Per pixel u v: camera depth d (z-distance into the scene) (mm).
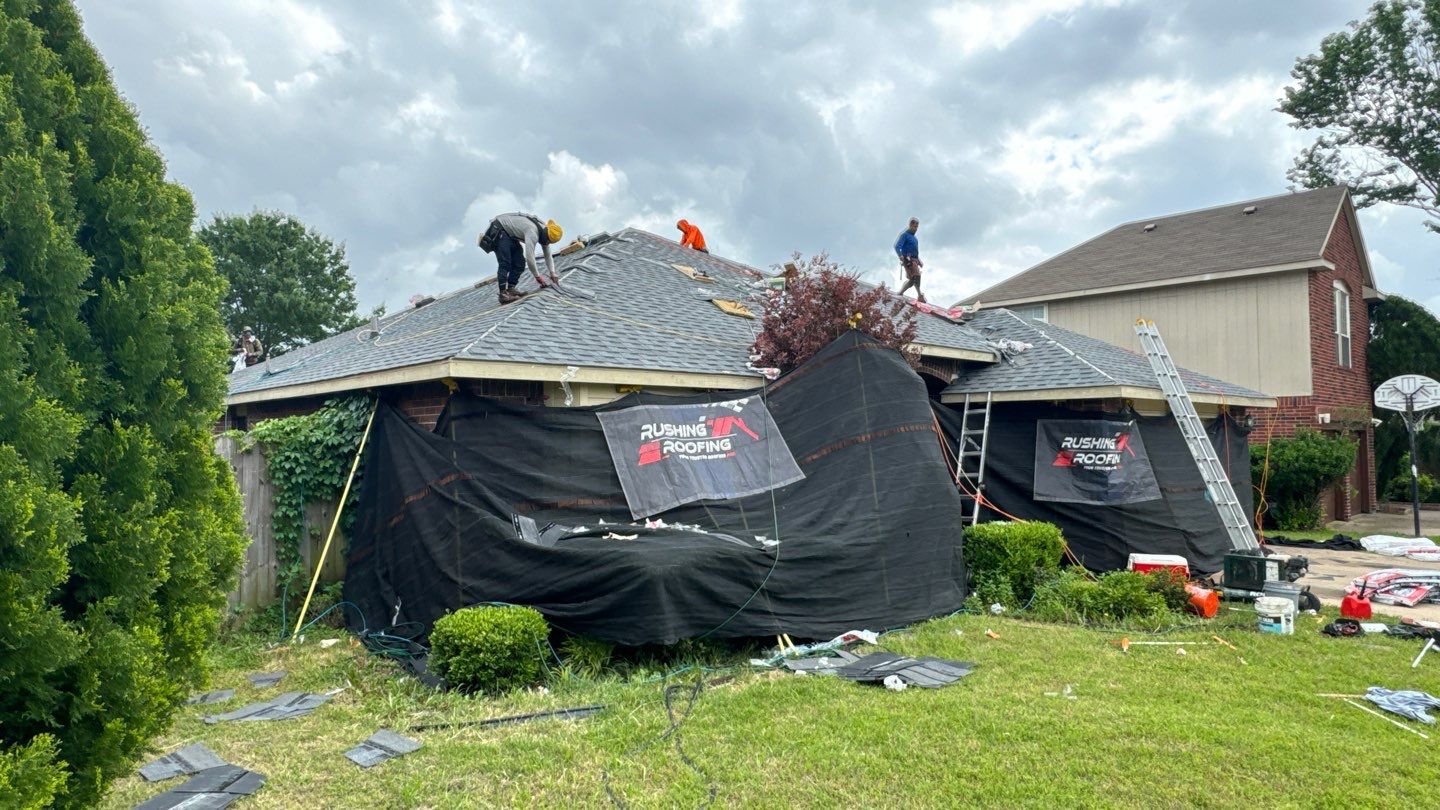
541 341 9047
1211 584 10930
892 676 6422
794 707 5871
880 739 5234
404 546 8352
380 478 8984
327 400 10328
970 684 6414
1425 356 22453
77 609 3379
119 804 4516
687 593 7000
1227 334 20375
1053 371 12852
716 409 8945
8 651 2922
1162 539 11547
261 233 37906
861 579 8172
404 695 6422
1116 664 6988
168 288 3754
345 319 40875
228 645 8031
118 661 3227
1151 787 4559
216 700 6391
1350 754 4988
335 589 9312
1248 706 5930
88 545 3332
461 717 5812
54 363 3273
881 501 8672
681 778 4703
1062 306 23312
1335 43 24484
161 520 3516
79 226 3502
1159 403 12961
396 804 4496
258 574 8938
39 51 3512
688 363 9859
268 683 6906
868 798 4453
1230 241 21594
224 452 8641
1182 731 5312
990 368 13961
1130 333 21969
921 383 9688
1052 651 7387
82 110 3695
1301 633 8062
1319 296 19672
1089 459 11625
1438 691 6316
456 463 8164
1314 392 19172
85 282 3605
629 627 6832
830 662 6965
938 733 5324
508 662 6414
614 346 9625
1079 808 4332
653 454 8453
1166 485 12023
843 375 9281
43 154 3383
